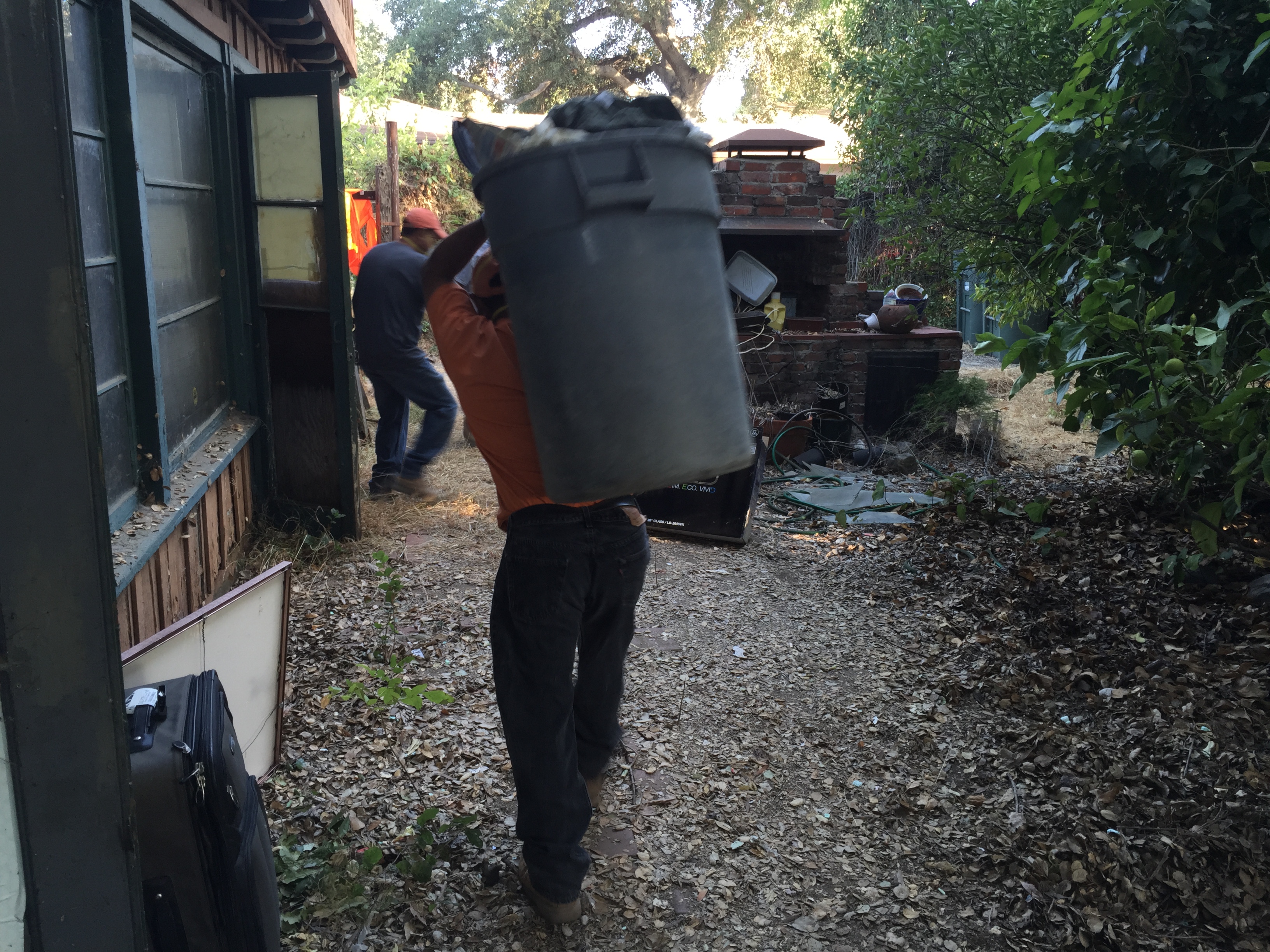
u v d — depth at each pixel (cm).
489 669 370
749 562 514
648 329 166
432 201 1478
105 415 315
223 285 500
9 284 117
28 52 114
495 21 2531
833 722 344
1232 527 523
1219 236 409
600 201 163
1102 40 421
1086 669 373
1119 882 258
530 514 217
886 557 521
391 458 606
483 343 209
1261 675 353
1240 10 410
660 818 285
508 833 271
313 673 359
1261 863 262
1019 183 452
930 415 809
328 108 473
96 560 125
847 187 1055
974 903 253
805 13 2292
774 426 739
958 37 677
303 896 241
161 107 398
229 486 470
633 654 394
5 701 125
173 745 176
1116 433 379
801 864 267
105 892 133
